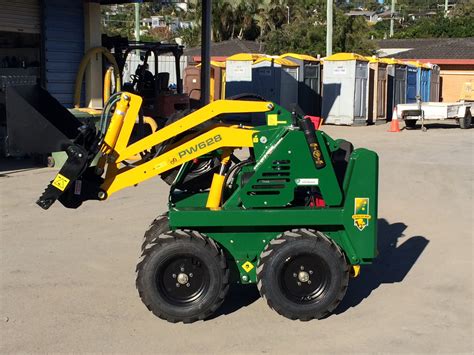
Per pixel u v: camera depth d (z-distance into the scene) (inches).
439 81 1343.5
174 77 1213.1
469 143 761.0
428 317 228.4
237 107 229.9
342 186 225.8
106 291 253.0
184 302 217.9
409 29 2394.2
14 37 706.8
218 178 232.7
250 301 244.4
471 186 480.1
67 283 261.7
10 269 278.4
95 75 704.4
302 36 1471.5
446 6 2819.9
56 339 208.2
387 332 215.0
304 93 1007.6
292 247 215.3
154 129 521.3
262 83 969.5
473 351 200.5
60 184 221.5
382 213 393.4
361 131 914.7
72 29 690.8
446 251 312.3
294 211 220.8
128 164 237.8
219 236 224.1
